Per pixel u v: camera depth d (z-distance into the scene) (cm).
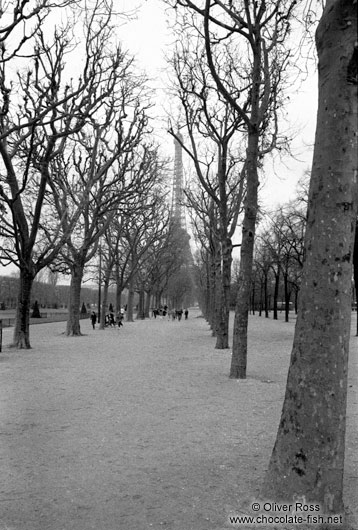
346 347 387
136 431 704
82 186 2508
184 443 643
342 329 384
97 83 1822
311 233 398
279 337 2617
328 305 384
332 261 385
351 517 403
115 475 524
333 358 382
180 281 8500
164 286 7106
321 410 384
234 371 1189
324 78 406
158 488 486
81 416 797
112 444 640
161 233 4800
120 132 2244
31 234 1977
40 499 462
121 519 419
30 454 598
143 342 2325
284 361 1565
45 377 1220
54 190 2372
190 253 7600
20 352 1838
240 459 573
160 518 420
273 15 1180
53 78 1827
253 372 1312
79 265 2808
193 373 1279
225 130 1698
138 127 2334
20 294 2009
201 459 575
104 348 2011
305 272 399
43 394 991
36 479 515
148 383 1124
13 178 1869
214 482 499
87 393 1002
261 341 2366
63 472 535
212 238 2627
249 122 1149
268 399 938
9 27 1328
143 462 566
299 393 394
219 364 1468
